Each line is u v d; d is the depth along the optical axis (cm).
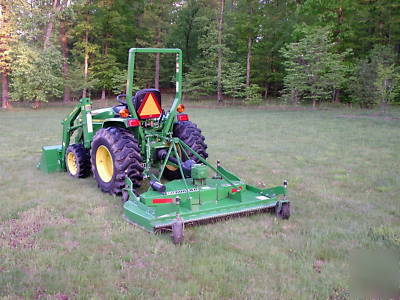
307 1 2683
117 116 664
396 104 2500
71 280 348
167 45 3781
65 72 2941
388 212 550
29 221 494
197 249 415
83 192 630
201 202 523
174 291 334
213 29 3047
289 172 787
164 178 712
